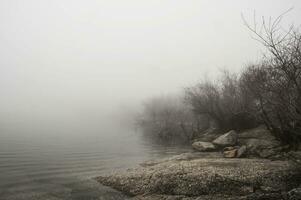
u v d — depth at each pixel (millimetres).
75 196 16281
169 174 17609
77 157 29125
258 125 31750
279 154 21406
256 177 15898
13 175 20562
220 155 24797
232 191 15227
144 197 15711
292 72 13297
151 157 29641
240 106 31531
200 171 17391
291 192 12969
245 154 23328
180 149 35344
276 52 13234
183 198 14805
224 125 35000
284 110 14906
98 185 18422
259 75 18422
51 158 27953
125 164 25688
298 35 13117
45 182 19062
